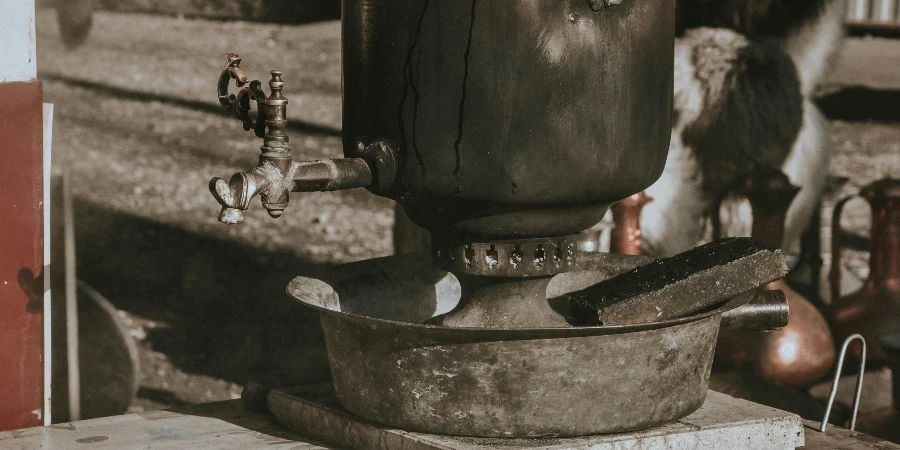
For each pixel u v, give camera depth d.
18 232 1.68
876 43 3.64
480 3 1.35
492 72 1.36
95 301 3.09
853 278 3.52
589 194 1.43
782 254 1.55
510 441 1.36
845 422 2.62
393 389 1.39
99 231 3.82
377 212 3.79
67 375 2.96
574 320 1.61
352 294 1.69
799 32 3.42
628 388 1.37
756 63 3.15
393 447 1.41
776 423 1.49
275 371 1.75
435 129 1.40
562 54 1.36
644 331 1.35
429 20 1.38
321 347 3.43
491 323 1.54
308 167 1.38
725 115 3.10
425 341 1.34
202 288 3.65
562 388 1.34
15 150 1.67
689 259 1.60
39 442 1.51
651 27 1.44
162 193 3.94
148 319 3.52
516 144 1.37
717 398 1.60
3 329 1.67
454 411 1.36
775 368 2.65
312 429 1.55
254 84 1.40
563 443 1.36
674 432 1.42
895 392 2.61
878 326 2.90
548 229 1.47
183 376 3.34
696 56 3.11
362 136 1.49
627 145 1.43
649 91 1.45
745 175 2.79
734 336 2.66
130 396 3.08
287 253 3.74
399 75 1.42
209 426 1.61
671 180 3.06
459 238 1.50
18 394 1.70
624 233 2.51
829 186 3.52
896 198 2.89
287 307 3.59
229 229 3.77
